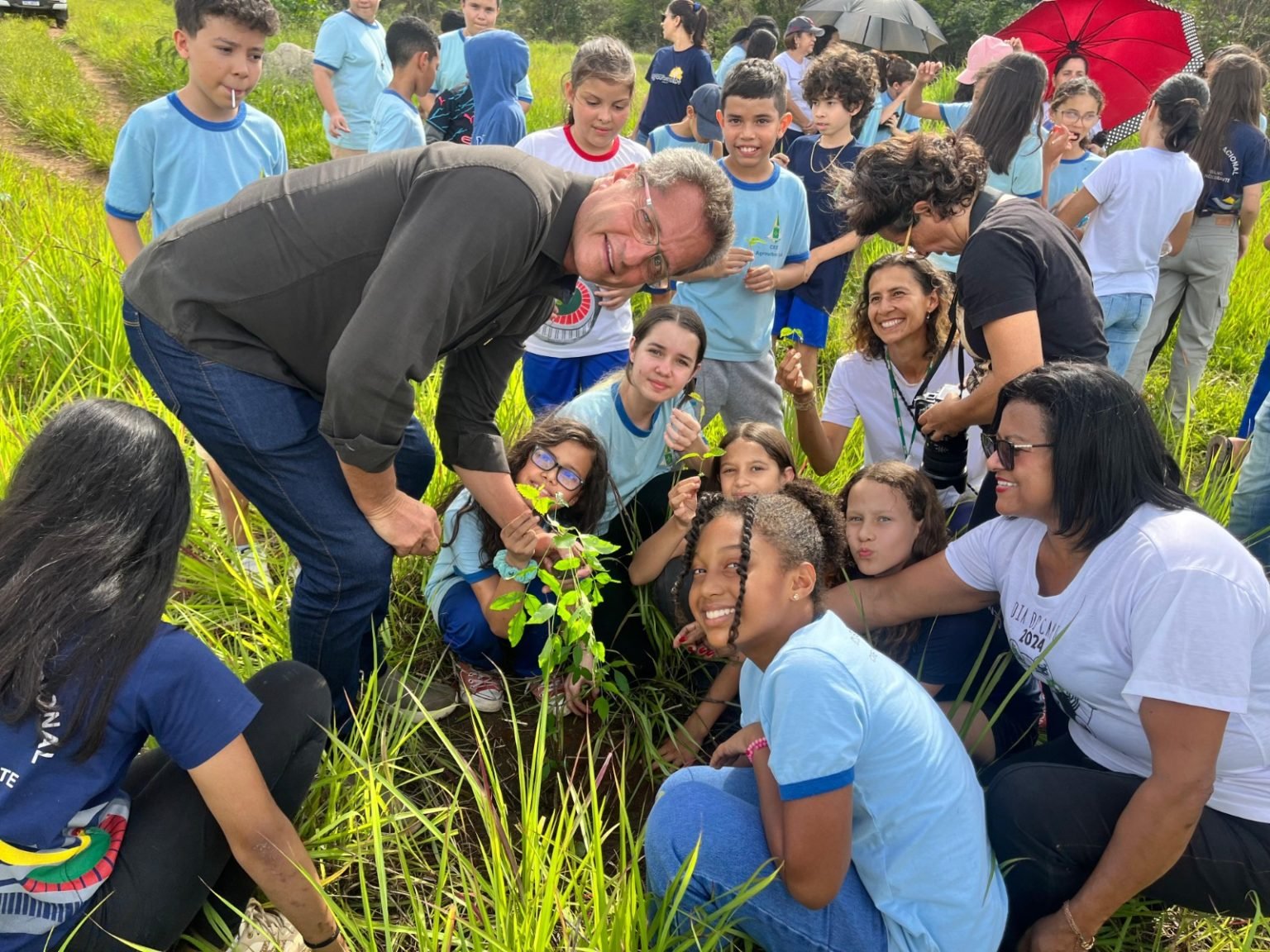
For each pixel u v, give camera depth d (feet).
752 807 7.54
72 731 5.95
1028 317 9.80
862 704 6.84
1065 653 8.05
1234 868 7.65
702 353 11.46
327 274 7.77
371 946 7.20
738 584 7.26
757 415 15.69
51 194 25.38
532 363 14.65
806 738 6.67
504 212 7.25
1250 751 7.54
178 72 48.34
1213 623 7.12
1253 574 7.34
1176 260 18.94
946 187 10.07
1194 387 19.63
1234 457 15.49
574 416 11.58
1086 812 7.80
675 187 7.41
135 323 8.16
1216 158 18.35
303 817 8.58
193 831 6.77
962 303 10.36
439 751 10.09
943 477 11.79
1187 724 7.09
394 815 8.63
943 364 12.37
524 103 26.48
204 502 12.46
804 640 7.08
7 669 5.75
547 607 8.95
